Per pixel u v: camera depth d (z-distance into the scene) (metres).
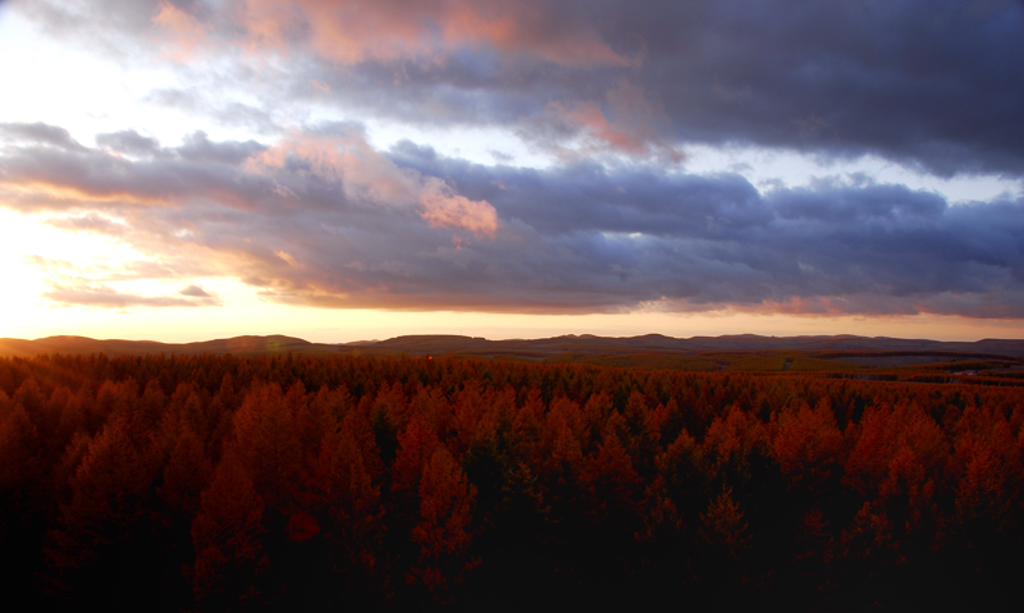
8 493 22.33
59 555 19.88
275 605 20.67
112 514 20.27
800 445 26.55
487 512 24.95
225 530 19.16
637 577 23.89
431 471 22.38
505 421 29.64
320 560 23.16
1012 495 24.34
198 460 21.95
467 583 22.33
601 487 25.30
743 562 23.34
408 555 24.28
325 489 23.27
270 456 23.84
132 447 21.64
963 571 23.50
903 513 24.53
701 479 25.70
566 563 24.62
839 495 26.75
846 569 23.11
